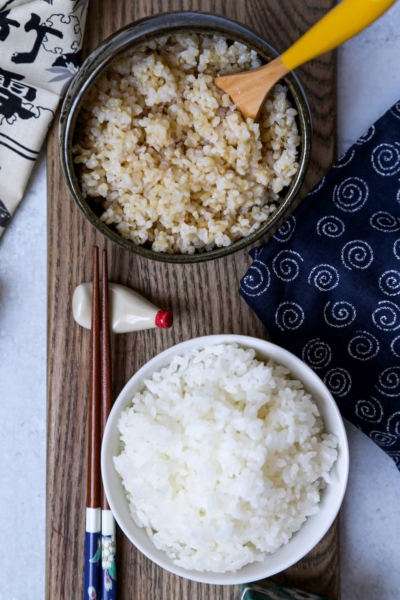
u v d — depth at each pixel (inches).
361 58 20.5
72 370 19.9
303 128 17.9
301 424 18.0
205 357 18.4
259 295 19.4
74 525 19.9
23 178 20.0
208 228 18.7
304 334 19.6
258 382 18.0
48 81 19.5
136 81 18.1
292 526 18.2
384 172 19.3
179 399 18.2
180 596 19.9
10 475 21.8
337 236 19.4
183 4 19.5
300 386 18.6
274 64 17.4
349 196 19.4
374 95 20.5
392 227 19.3
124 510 18.5
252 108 18.2
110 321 19.4
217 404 17.9
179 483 18.1
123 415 18.5
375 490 20.9
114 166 18.2
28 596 22.0
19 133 19.7
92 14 19.5
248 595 18.7
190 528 17.8
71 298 19.8
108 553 19.4
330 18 16.4
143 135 18.3
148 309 19.2
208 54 18.1
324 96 19.7
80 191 18.0
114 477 18.5
